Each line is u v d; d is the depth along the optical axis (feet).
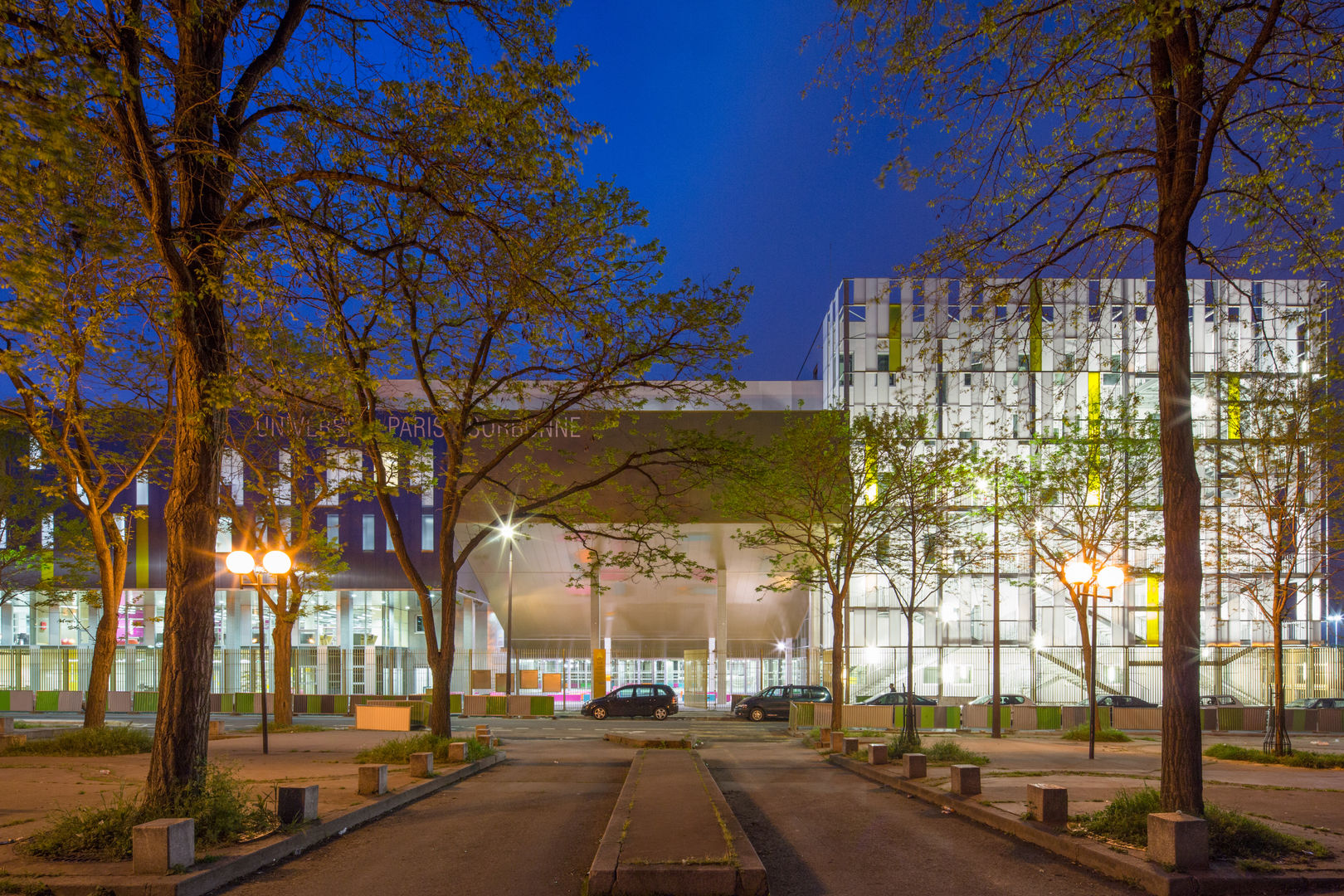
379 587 159.33
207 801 27.43
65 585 99.19
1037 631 150.20
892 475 81.71
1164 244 29.89
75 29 26.94
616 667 196.65
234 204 32.86
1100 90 31.12
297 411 60.44
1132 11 25.41
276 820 29.43
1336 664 141.69
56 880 22.27
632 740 80.12
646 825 27.94
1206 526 79.92
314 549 98.63
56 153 25.46
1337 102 28.91
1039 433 131.95
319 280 33.94
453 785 46.01
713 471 62.08
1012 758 62.75
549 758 64.34
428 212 35.76
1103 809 33.04
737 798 42.09
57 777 45.32
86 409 67.26
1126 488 87.92
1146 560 148.15
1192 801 27.20
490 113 32.32
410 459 60.95
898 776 47.03
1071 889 23.71
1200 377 123.03
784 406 154.81
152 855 22.99
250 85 31.55
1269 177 31.22
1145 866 24.02
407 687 163.12
